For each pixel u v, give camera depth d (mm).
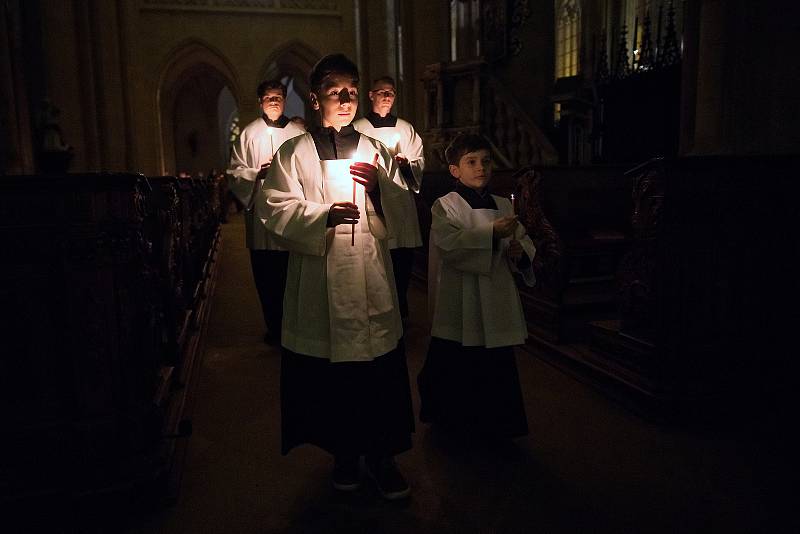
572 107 8602
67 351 2273
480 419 2887
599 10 12938
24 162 6074
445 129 9211
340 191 2361
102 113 7824
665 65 8508
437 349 3031
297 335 2410
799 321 3328
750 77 4492
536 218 4551
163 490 2473
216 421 3338
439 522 2301
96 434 2318
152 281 2824
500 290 2826
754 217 3244
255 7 22219
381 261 2445
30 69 7168
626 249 4523
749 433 3047
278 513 2391
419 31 9961
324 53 22938
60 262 2234
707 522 2271
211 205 10570
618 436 3033
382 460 2496
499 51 9922
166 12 21641
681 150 5414
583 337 4340
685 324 3215
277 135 5207
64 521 2273
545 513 2350
